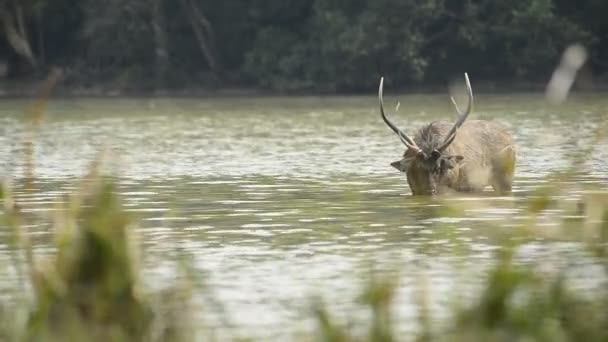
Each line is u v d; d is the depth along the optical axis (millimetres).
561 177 37469
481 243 47156
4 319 29562
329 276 40906
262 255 45562
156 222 55344
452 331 28391
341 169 82938
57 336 28500
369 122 143750
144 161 92562
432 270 41312
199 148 106562
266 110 180000
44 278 28797
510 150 67125
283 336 32438
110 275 28562
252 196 66062
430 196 63781
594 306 28719
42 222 54594
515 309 27531
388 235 50188
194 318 29484
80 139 120125
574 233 32000
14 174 82500
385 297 28422
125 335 28297
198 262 44000
